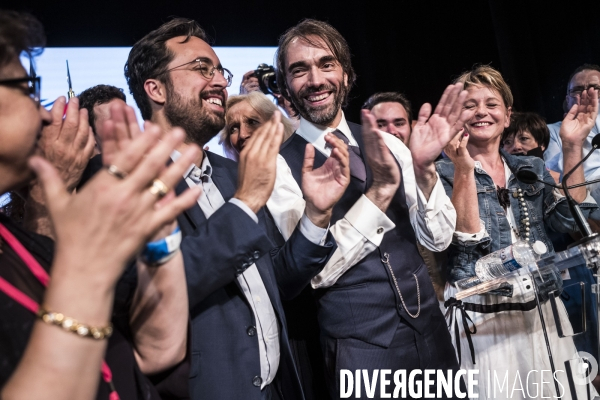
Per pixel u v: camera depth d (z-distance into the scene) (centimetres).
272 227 171
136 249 58
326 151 180
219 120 154
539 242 166
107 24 376
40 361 56
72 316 56
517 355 190
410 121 315
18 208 145
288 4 426
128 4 381
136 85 158
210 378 126
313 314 184
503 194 205
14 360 66
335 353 169
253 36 416
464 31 467
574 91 313
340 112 188
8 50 69
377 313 167
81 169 118
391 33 457
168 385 96
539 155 265
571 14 440
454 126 165
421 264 179
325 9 441
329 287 169
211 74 155
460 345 193
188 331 97
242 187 125
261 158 124
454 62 465
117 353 82
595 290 148
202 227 123
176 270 88
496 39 451
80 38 370
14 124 69
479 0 466
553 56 446
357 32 451
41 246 78
